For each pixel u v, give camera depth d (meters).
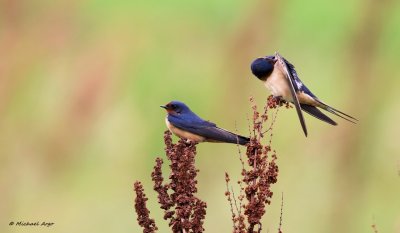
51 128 21.34
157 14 26.80
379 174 18.91
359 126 19.80
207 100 22.92
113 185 20.56
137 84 23.25
